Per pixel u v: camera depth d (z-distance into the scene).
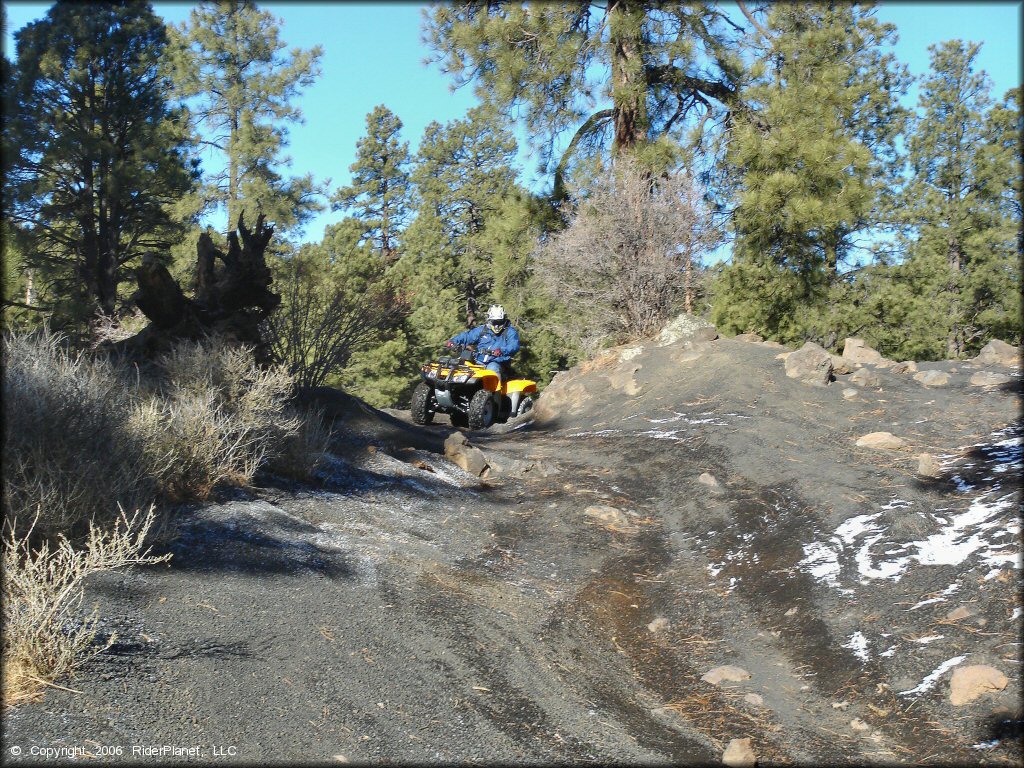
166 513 5.95
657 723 4.79
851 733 4.52
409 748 4.09
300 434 8.60
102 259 27.34
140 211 28.59
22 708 3.80
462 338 14.67
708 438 10.20
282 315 14.23
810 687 5.06
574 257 20.67
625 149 20.97
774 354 12.99
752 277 19.52
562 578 7.00
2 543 5.01
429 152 49.22
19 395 5.71
